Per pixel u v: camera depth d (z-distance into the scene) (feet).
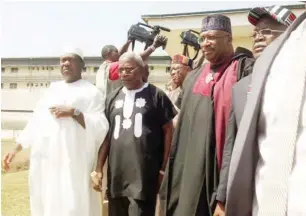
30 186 11.38
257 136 5.31
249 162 5.31
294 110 4.78
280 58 5.24
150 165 10.02
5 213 14.85
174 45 18.08
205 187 7.64
